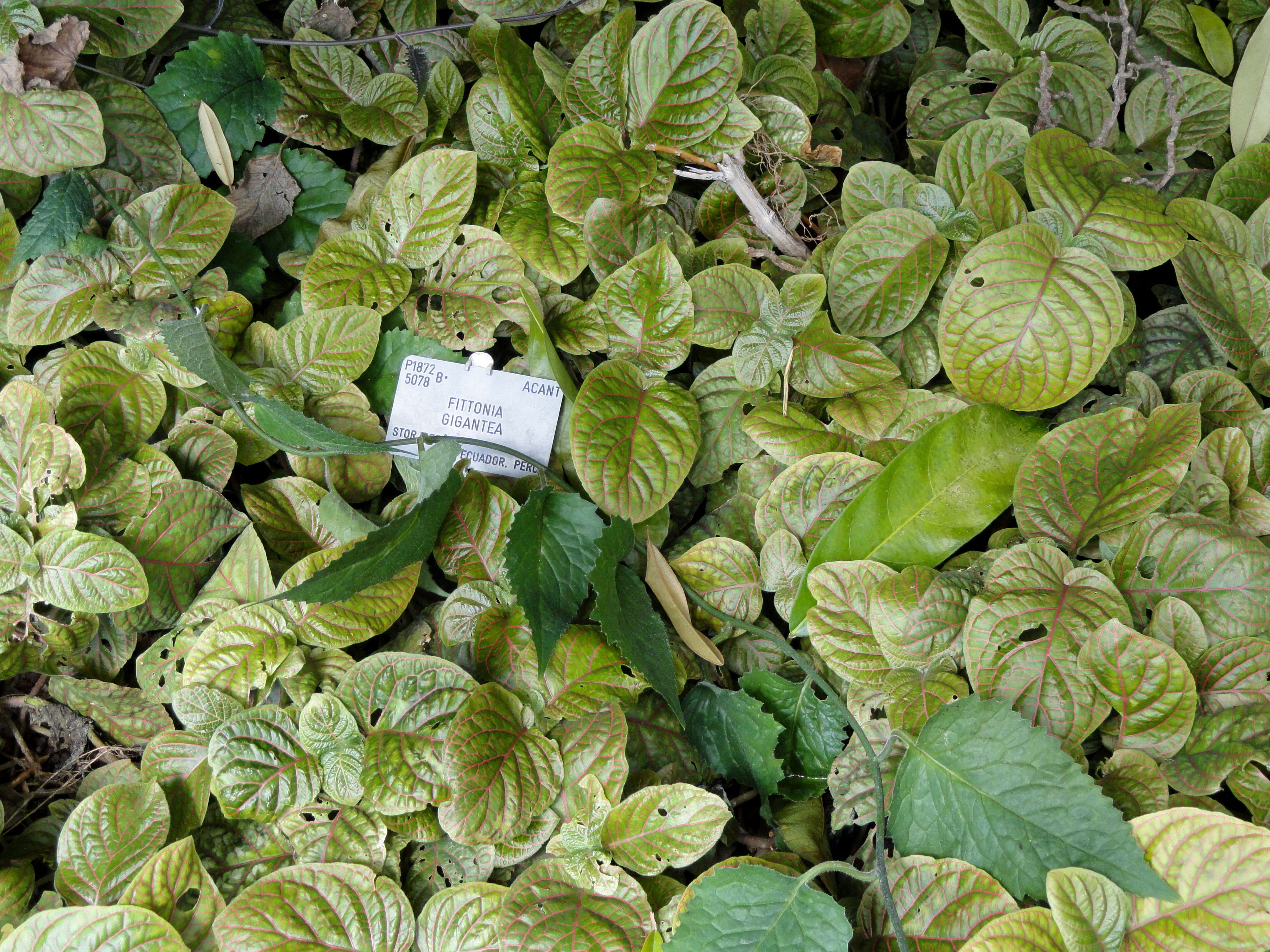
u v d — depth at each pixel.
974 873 0.71
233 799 0.74
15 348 0.83
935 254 0.81
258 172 0.86
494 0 0.87
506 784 0.74
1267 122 0.86
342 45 0.87
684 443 0.79
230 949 0.71
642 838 0.74
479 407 0.82
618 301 0.80
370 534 0.73
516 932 0.72
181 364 0.77
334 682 0.77
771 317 0.81
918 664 0.75
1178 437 0.75
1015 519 0.81
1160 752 0.72
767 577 0.80
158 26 0.83
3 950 0.71
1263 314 0.81
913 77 0.97
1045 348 0.76
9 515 0.78
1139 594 0.75
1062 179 0.81
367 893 0.73
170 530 0.79
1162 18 0.91
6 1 0.79
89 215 0.81
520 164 0.86
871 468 0.79
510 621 0.78
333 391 0.82
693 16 0.80
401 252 0.83
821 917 0.70
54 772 0.79
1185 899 0.69
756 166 0.86
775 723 0.76
